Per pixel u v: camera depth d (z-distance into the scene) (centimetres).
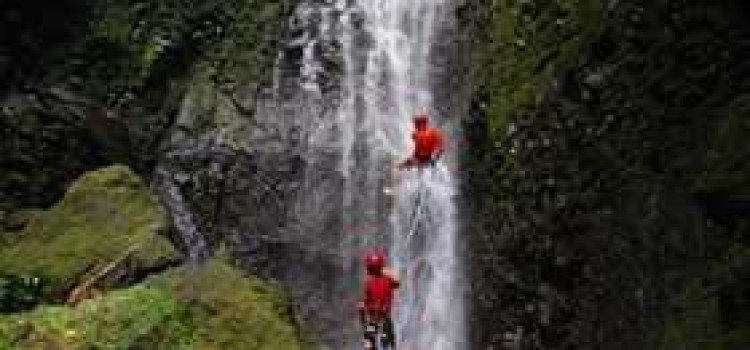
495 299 928
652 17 831
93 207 1006
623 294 791
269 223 1091
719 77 777
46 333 754
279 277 1077
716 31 788
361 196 1086
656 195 779
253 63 1173
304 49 1166
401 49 1121
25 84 1140
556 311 859
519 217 906
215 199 1108
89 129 1126
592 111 858
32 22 1160
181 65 1200
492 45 1008
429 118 1065
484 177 964
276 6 1202
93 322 769
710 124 767
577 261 841
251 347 795
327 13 1178
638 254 783
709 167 739
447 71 1069
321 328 1049
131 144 1152
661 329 737
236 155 1116
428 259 1013
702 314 698
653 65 820
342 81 1144
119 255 920
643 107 817
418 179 1047
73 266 932
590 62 872
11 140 1085
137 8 1217
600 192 831
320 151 1114
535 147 902
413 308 1012
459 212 995
